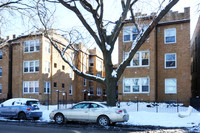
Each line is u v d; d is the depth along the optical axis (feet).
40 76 86.22
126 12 38.88
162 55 72.95
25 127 34.76
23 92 89.20
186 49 69.87
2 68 94.79
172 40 72.18
